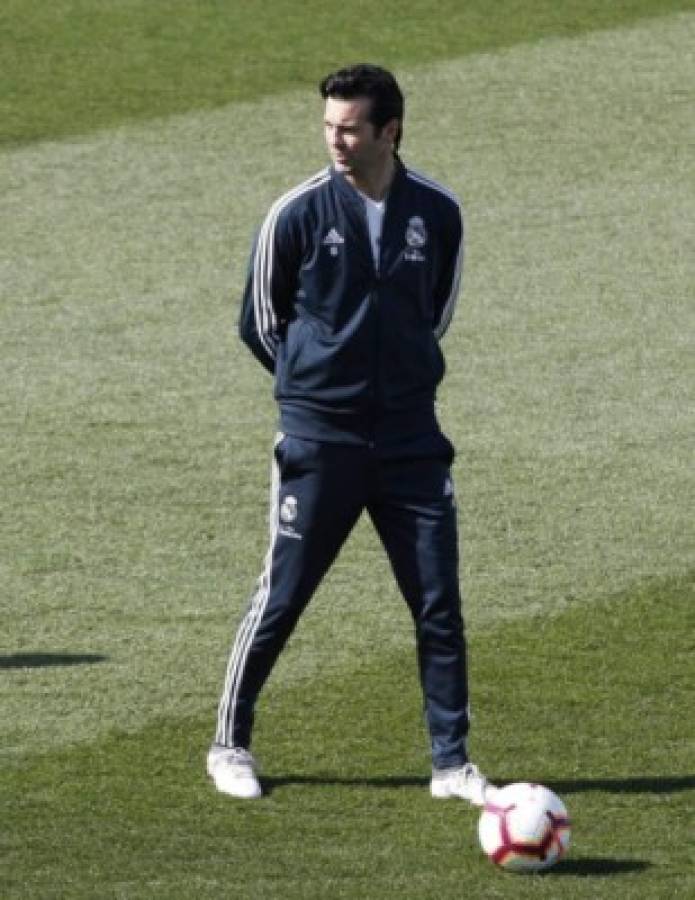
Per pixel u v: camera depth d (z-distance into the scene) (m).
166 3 71.06
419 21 70.06
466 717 27.97
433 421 27.69
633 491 39.94
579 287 51.41
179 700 31.16
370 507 27.78
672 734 30.14
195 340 47.84
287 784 28.30
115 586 35.50
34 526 37.97
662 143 61.28
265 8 70.81
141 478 40.19
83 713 30.62
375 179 26.70
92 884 24.77
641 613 34.50
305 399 27.23
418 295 27.08
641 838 26.62
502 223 55.56
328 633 33.59
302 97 64.38
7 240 54.25
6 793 27.77
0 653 32.81
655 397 44.84
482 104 63.81
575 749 29.64
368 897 24.48
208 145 60.91
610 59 67.12
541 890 24.84
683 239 54.56
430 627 27.70
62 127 62.25
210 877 25.03
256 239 27.09
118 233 54.78
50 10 70.56
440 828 26.86
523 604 34.84
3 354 46.91
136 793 27.86
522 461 41.31
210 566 36.44
